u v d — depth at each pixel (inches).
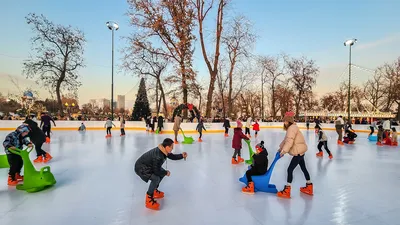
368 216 127.7
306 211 133.3
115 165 244.4
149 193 135.0
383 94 1422.2
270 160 296.5
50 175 170.1
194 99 963.3
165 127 725.9
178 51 824.3
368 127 848.9
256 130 649.6
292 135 152.0
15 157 172.9
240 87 1237.1
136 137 556.1
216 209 134.7
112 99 841.5
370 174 223.1
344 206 141.6
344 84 1582.2
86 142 441.4
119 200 146.4
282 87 1596.9
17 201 141.9
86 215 123.9
